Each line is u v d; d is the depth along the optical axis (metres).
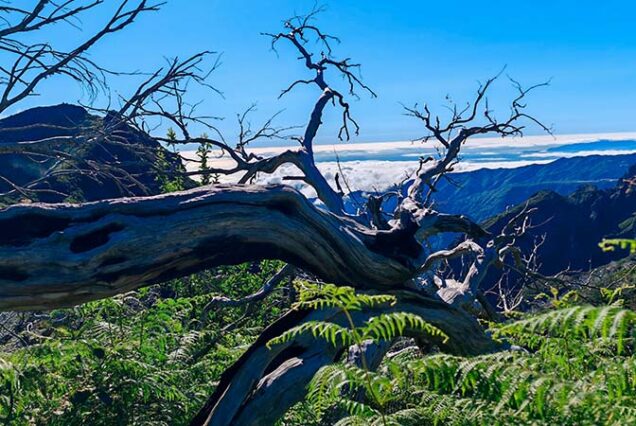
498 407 3.21
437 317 7.57
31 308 5.93
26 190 8.72
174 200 6.37
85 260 5.84
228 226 6.50
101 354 6.67
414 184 12.73
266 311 14.13
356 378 3.50
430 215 8.81
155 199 6.33
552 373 3.63
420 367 3.57
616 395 3.22
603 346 4.19
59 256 5.77
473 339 7.77
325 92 12.94
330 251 7.03
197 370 7.65
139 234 6.09
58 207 5.96
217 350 9.11
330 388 3.71
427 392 3.92
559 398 3.12
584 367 4.11
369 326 3.64
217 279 14.30
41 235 5.85
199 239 6.39
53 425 6.06
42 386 6.20
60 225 5.93
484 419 3.36
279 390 6.30
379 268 7.21
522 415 3.33
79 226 5.93
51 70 7.97
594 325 2.73
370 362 7.03
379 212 8.17
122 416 6.34
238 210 6.52
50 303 5.95
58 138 8.41
